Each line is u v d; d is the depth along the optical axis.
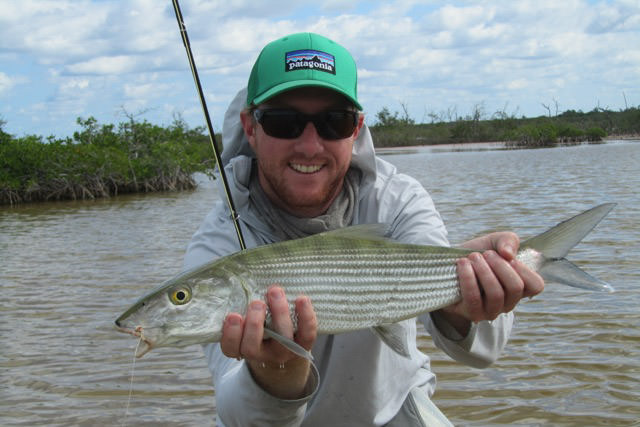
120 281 3.11
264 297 0.84
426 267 0.90
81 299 2.76
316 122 0.98
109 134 11.87
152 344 0.81
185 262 1.07
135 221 6.07
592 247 3.07
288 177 1.00
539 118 28.59
